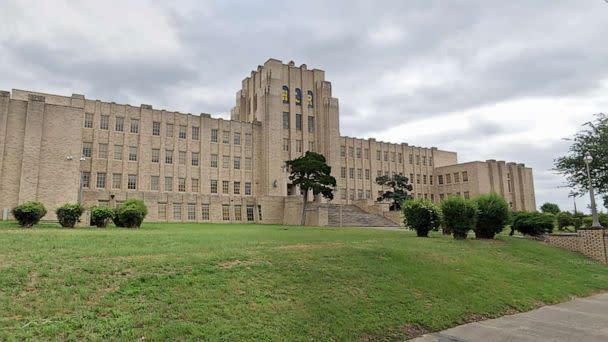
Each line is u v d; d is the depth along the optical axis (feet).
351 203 206.08
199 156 177.27
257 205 177.99
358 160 231.71
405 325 32.71
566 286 50.72
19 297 26.94
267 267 38.55
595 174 99.40
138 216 88.89
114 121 161.17
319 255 45.29
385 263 45.88
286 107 205.46
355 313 32.53
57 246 42.86
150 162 165.89
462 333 32.40
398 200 184.03
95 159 155.02
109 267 33.63
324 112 214.07
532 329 33.96
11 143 111.14
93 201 146.20
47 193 110.42
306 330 28.43
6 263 33.40
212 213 168.76
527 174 259.19
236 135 189.16
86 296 27.99
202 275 34.24
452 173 252.62
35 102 112.78
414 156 257.14
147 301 28.48
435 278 43.62
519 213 93.15
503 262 56.49
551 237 79.20
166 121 172.24
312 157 153.48
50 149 112.57
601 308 42.24
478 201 76.59
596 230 72.43
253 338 25.99
